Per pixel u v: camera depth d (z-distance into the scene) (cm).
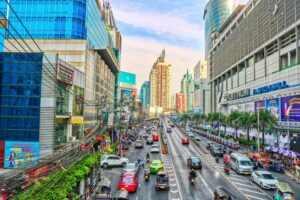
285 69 6788
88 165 2150
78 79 5266
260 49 8538
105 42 9494
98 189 2253
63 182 1596
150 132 10756
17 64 3978
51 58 3953
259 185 2859
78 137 5191
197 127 14675
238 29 10781
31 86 3959
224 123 9925
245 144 6894
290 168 3847
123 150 5553
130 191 2588
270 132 6812
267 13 8025
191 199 2362
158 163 3559
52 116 3925
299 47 6366
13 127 3906
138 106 18225
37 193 1389
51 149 3859
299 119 5850
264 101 7719
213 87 15625
